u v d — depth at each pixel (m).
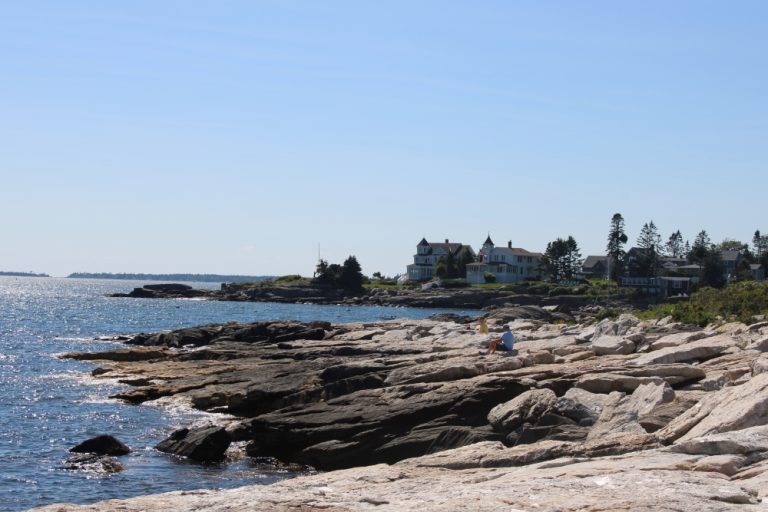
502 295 147.00
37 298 178.00
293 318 110.19
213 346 55.47
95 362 52.09
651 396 21.78
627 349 34.75
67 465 25.42
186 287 192.38
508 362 31.41
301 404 32.25
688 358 30.31
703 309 50.06
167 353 53.38
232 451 27.56
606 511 9.55
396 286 171.25
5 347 64.88
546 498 10.33
